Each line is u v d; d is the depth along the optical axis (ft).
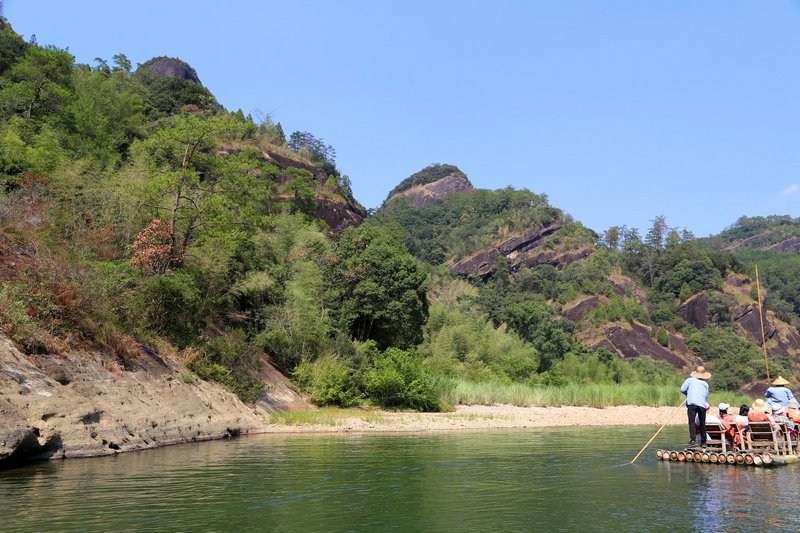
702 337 366.22
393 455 45.91
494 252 447.01
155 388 55.36
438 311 181.57
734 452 43.14
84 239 65.00
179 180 76.89
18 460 38.22
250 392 73.72
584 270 411.13
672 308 399.85
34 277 50.72
